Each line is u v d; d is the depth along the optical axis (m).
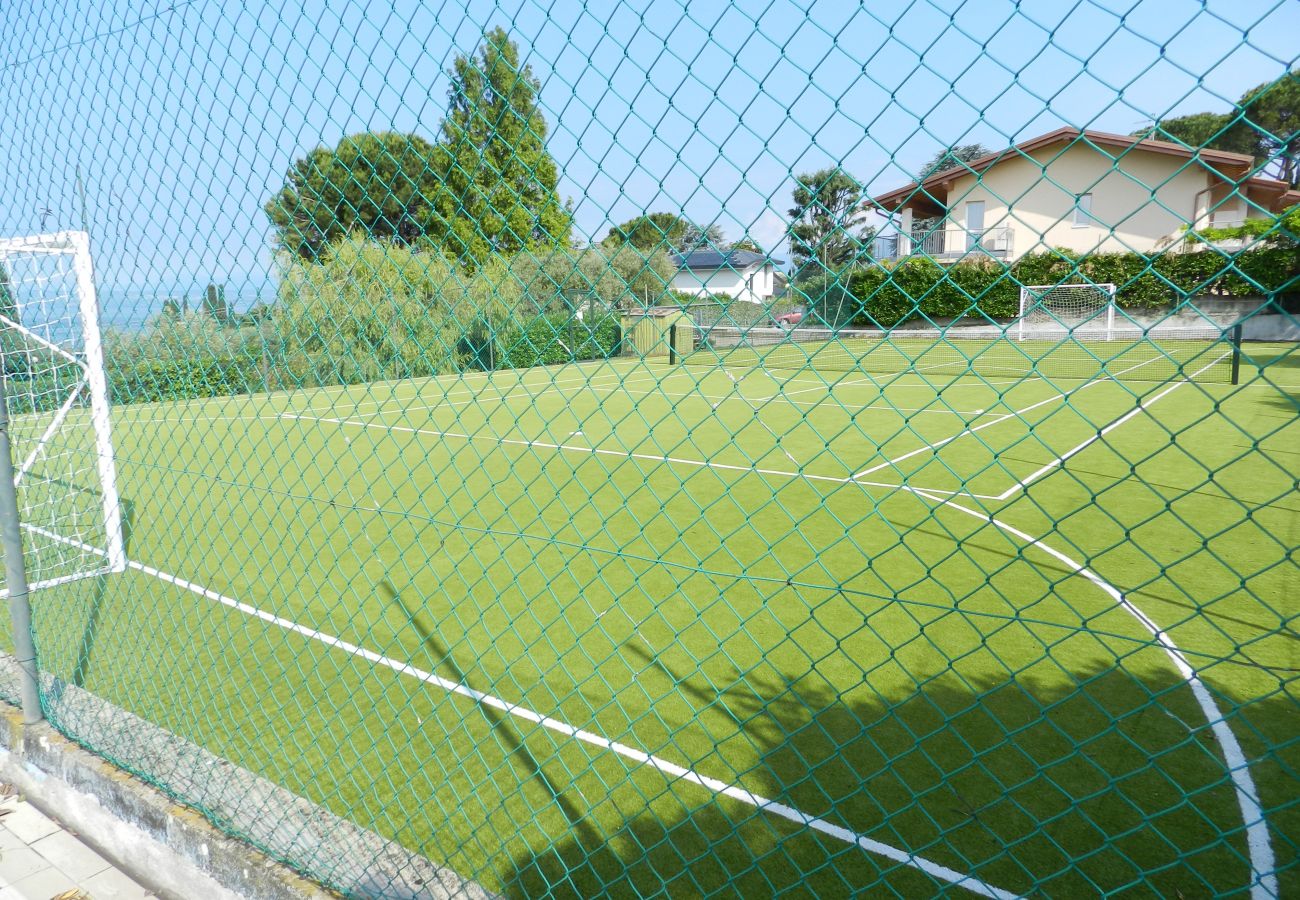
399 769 3.50
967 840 2.96
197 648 4.83
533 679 4.34
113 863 3.12
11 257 4.88
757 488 8.85
